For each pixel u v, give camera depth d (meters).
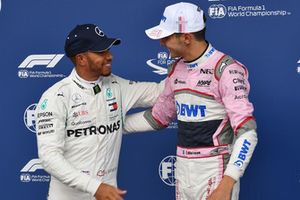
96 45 9.82
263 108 12.12
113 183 10.59
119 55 12.61
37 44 12.88
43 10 12.77
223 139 9.69
